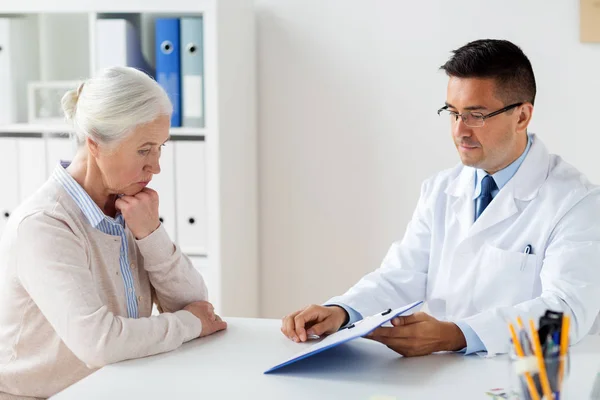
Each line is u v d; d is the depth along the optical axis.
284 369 1.43
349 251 3.12
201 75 2.71
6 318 1.59
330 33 3.02
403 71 2.98
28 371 1.59
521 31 2.88
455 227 1.88
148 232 1.68
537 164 1.78
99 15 2.81
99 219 1.60
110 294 1.64
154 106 1.55
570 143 2.90
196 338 1.62
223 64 2.71
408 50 2.97
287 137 3.10
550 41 2.87
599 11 2.80
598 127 2.87
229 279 2.83
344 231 3.11
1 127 2.78
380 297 1.84
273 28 3.06
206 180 2.71
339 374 1.40
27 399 1.61
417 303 1.49
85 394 1.31
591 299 1.59
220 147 2.71
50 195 1.58
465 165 1.81
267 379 1.37
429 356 1.50
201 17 2.75
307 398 1.28
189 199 2.75
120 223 1.71
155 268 1.70
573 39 2.85
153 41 2.81
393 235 3.07
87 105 1.54
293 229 3.15
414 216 2.02
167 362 1.47
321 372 1.41
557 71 2.88
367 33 2.99
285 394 1.30
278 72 3.08
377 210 3.07
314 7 3.02
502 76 1.67
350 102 3.04
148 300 1.77
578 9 2.83
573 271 1.62
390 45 2.98
